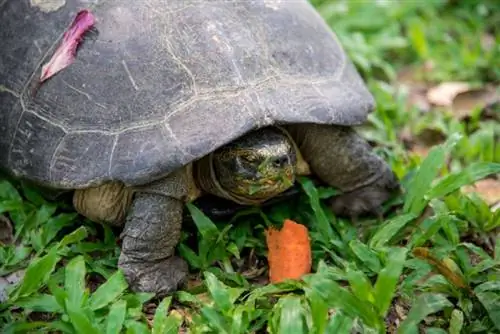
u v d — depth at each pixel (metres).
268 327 0.88
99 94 0.93
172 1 0.96
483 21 1.35
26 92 0.96
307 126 0.97
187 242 0.98
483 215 0.98
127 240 0.92
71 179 0.92
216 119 0.91
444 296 0.91
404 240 0.98
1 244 0.97
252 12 0.97
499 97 1.18
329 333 0.86
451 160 1.09
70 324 0.88
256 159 0.93
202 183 0.97
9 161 0.96
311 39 0.99
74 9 0.97
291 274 0.93
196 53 0.93
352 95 0.97
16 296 0.90
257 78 0.94
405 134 1.13
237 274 0.94
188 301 0.92
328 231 0.97
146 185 0.92
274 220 1.00
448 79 1.23
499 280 0.91
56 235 0.98
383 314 0.87
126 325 0.88
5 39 0.99
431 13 1.35
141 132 0.91
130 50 0.93
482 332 0.88
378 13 1.34
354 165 0.99
